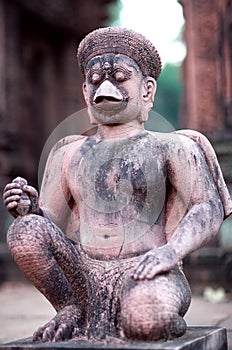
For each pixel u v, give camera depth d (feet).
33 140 60.70
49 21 60.75
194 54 35.58
